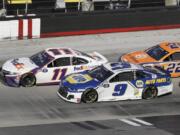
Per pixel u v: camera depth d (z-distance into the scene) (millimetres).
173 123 53875
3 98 58625
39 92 60812
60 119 53875
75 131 50656
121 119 54625
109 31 80938
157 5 90875
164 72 62688
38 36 77500
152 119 54906
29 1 83688
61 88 59188
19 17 76250
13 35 76188
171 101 60500
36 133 49812
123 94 59594
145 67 62594
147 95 60688
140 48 76625
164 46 68125
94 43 77438
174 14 84000
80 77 59562
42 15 77312
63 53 63719
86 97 58188
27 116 54344
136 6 89188
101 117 54906
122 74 59562
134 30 82188
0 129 50594
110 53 74312
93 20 79750
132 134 50375
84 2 85250
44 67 62125
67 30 78812
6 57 71000
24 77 61531
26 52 72938
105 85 58594
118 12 81000
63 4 85562
